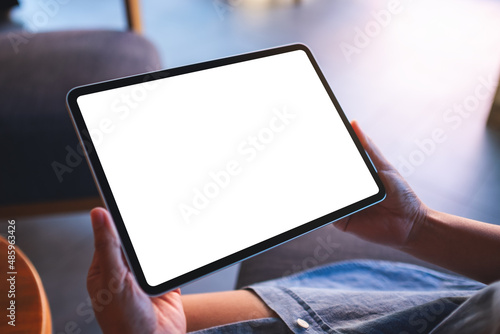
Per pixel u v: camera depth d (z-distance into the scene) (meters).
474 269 0.66
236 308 0.60
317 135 0.62
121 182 0.51
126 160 0.52
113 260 0.43
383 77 1.96
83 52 1.31
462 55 2.09
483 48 2.14
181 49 2.15
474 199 1.41
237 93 0.59
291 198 0.58
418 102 1.82
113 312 0.44
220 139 0.56
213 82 0.59
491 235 0.65
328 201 0.60
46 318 0.58
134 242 0.49
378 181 0.63
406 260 0.85
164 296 0.52
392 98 1.84
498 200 1.41
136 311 0.44
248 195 0.56
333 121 0.64
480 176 1.50
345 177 0.62
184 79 0.58
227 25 2.36
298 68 0.64
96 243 0.43
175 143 0.54
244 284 0.81
